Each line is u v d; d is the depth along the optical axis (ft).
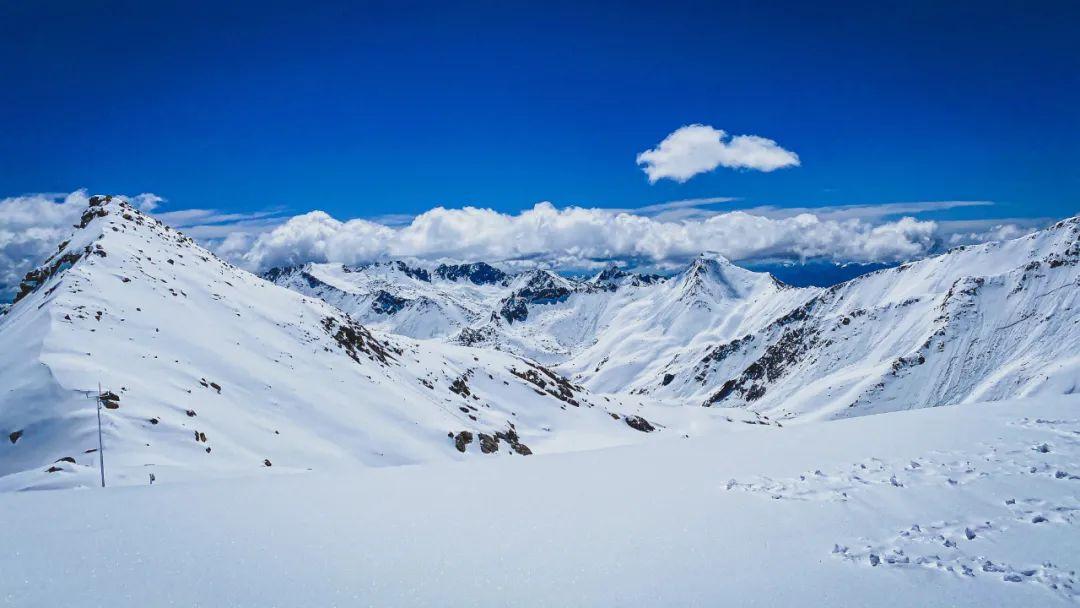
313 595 34.81
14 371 231.09
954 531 41.63
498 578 36.83
